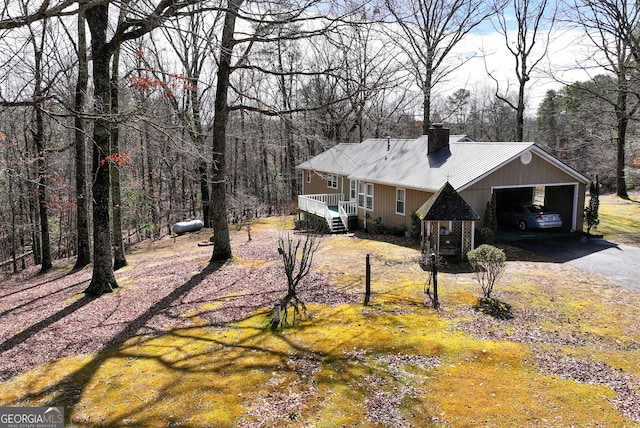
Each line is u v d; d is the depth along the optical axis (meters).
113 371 8.15
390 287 12.44
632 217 22.75
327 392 7.15
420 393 7.04
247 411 6.69
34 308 12.56
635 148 28.67
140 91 16.44
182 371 8.04
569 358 7.93
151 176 28.53
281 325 10.02
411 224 19.75
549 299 11.00
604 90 20.38
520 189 22.19
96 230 13.23
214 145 15.69
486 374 7.52
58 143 22.31
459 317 10.01
